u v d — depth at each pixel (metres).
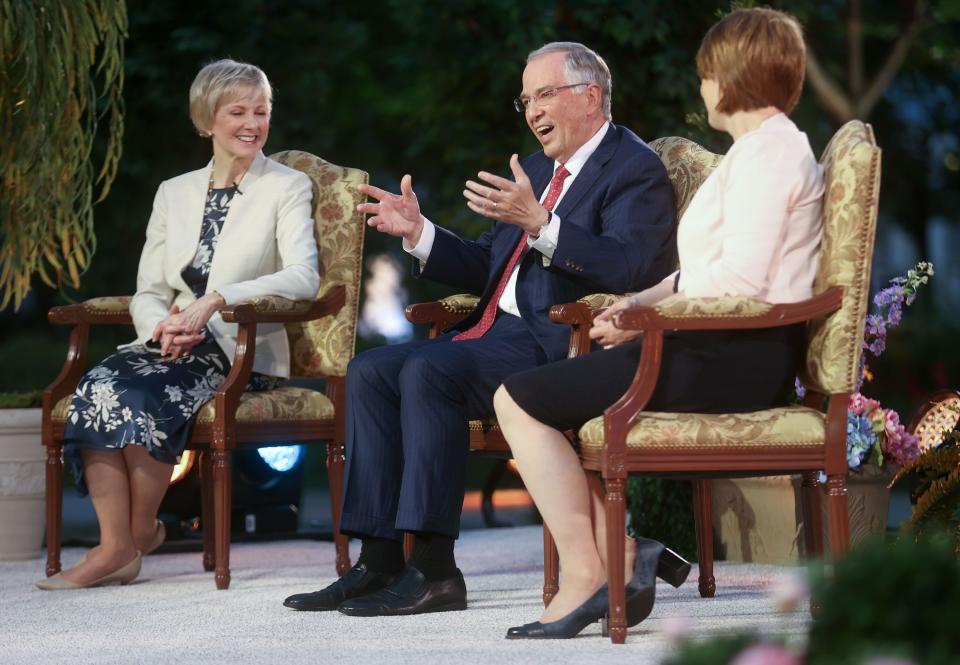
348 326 14.21
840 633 5.55
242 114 14.13
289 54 37.69
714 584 12.16
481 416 11.53
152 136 35.84
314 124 39.88
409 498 11.21
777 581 12.99
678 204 12.07
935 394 13.93
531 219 11.12
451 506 11.27
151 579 14.28
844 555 5.80
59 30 15.63
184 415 13.25
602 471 9.65
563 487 10.03
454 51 34.22
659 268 11.55
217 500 13.24
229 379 13.20
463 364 11.34
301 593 12.36
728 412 9.91
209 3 35.78
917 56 46.03
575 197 11.97
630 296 10.81
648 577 10.00
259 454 18.44
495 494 26.66
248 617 11.33
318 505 26.38
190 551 17.27
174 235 14.38
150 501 13.87
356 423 11.82
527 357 11.59
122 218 36.38
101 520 13.71
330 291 14.01
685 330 9.90
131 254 37.12
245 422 13.34
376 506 11.75
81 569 13.62
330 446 14.14
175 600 12.55
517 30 32.34
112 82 16.34
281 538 18.75
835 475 9.78
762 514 14.38
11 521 16.20
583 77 12.16
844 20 38.97
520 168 11.12
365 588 11.73
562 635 9.84
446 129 36.00
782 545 14.21
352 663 9.00
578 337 11.09
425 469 11.20
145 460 13.73
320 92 38.84
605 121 12.37
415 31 34.66
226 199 14.40
